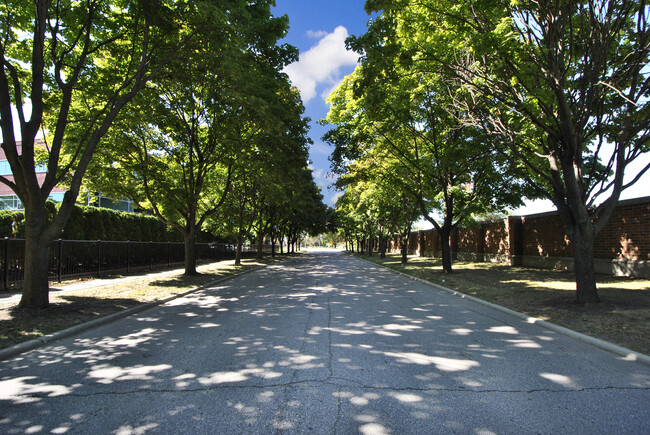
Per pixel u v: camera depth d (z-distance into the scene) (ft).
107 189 50.70
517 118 29.86
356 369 15.60
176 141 52.08
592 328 21.47
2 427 11.02
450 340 20.22
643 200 41.65
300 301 33.96
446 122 47.78
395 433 10.50
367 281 52.54
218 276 55.72
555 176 29.55
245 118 39.93
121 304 30.37
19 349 18.49
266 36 35.29
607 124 32.22
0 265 36.78
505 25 24.45
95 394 13.32
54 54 29.09
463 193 57.26
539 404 12.33
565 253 56.34
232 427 10.87
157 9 30.53
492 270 59.16
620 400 12.66
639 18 25.45
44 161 45.70
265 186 68.33
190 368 15.92
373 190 78.54
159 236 79.97
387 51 32.22
